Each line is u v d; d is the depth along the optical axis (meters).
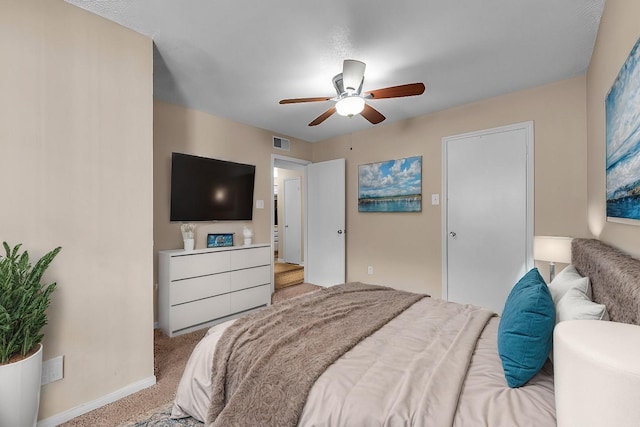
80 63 1.73
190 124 3.44
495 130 3.15
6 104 1.50
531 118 2.93
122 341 1.90
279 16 1.86
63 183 1.66
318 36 2.08
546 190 2.86
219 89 2.94
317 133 4.52
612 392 0.49
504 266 3.12
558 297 1.44
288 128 4.25
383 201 4.08
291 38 2.10
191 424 1.60
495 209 3.17
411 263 3.83
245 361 1.33
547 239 2.42
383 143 4.10
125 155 1.91
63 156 1.67
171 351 2.55
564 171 2.76
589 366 0.53
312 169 4.88
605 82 1.83
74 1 1.69
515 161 3.04
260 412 1.13
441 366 1.18
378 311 1.87
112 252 1.85
